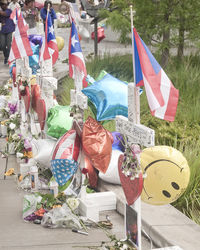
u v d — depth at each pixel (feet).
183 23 55.72
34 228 23.00
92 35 82.43
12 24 71.41
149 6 55.52
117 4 58.70
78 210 24.27
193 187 27.12
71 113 24.41
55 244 21.34
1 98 45.52
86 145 22.61
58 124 28.14
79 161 23.80
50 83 29.01
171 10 54.85
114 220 23.98
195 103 41.63
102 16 60.34
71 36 24.18
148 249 20.84
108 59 59.21
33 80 36.47
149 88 16.72
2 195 27.40
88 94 24.18
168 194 20.22
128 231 19.57
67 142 23.61
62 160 23.20
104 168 22.85
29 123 33.96
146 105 41.52
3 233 22.48
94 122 23.04
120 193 25.58
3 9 71.10
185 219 22.26
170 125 36.29
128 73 56.24
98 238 21.98
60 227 23.04
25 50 31.09
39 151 28.02
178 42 55.93
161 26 55.11
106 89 24.18
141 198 20.76
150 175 20.12
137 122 18.40
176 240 20.17
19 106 37.60
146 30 57.41
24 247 21.02
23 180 28.58
